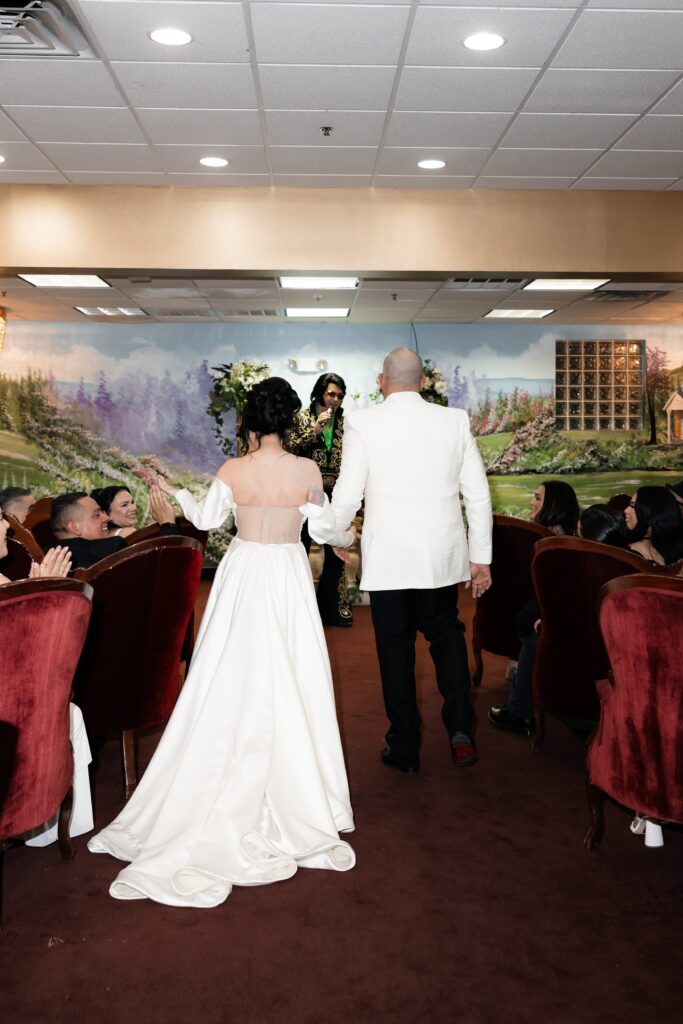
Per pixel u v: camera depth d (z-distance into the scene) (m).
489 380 11.24
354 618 7.81
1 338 9.33
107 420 11.05
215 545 10.96
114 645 3.31
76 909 2.57
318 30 4.07
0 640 2.34
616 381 11.34
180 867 2.63
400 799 3.45
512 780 3.67
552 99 4.88
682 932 2.45
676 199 6.70
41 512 6.57
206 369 11.09
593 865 2.88
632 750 2.66
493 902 2.62
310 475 3.14
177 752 2.97
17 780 2.46
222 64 4.43
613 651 2.66
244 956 2.32
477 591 3.71
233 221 6.56
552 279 7.35
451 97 4.85
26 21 3.93
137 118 5.15
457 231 6.65
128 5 3.83
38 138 5.47
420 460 3.52
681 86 4.70
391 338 11.16
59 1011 2.08
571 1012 2.08
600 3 3.82
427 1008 2.09
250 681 2.92
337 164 6.01
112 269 6.57
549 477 11.32
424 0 3.80
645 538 3.81
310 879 2.77
